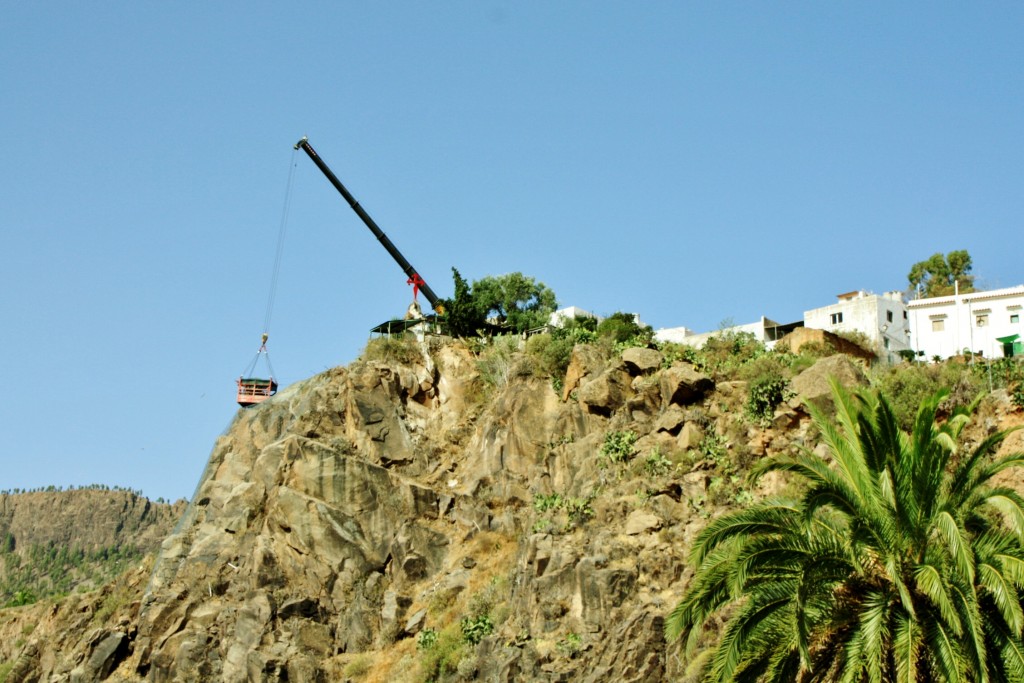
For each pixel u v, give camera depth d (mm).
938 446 32156
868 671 30281
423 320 73688
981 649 28625
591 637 45375
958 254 103000
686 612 32625
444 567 57156
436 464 62906
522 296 83438
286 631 56125
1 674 65875
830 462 47188
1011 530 31953
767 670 32094
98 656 60938
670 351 58906
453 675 48438
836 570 31953
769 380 52344
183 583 60438
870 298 75250
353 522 59094
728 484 49344
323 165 82875
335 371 66812
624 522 48938
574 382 59781
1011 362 53875
